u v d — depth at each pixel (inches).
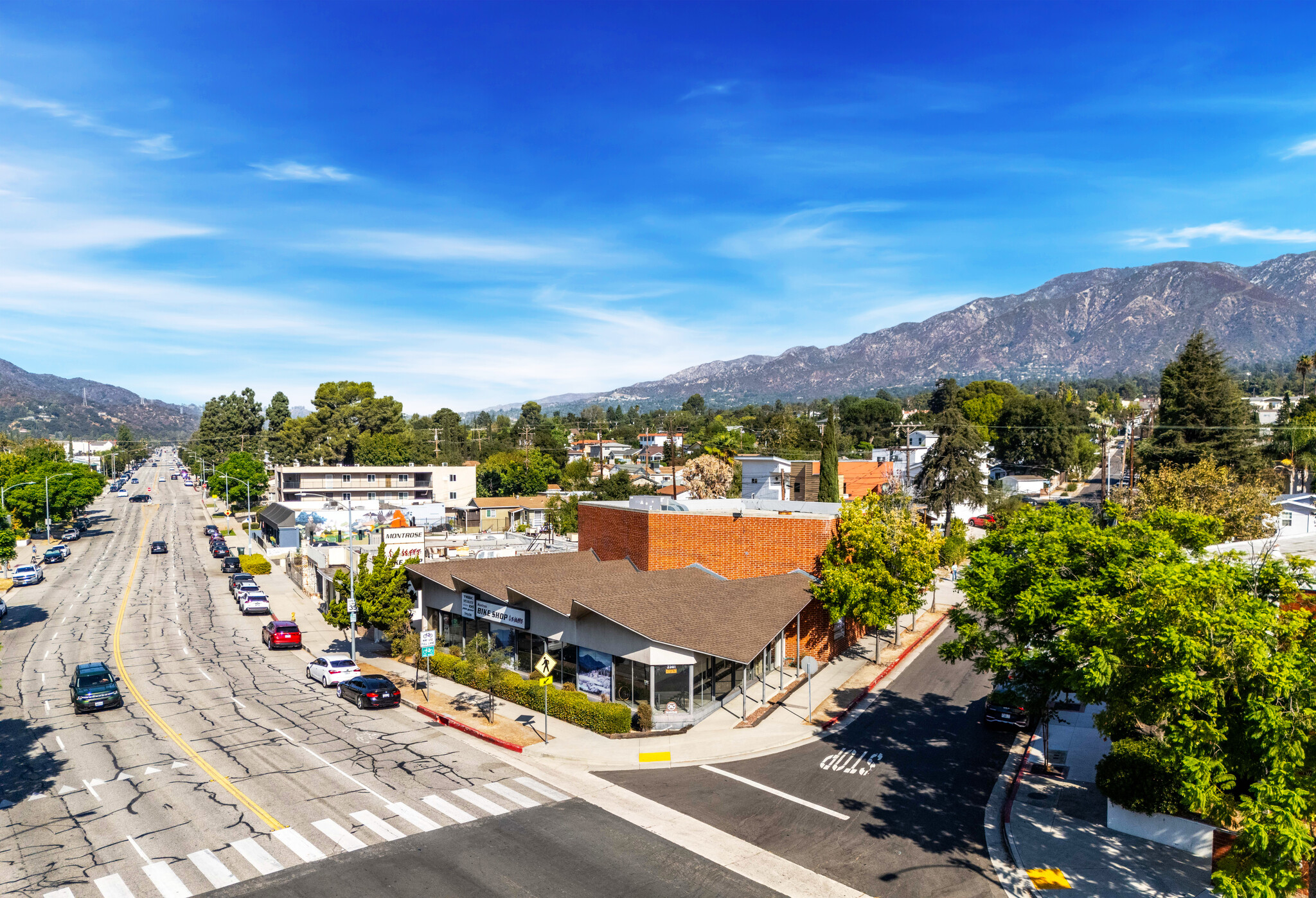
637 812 902.4
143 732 1168.2
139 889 708.7
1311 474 3572.8
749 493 3875.5
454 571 1600.6
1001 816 905.5
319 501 4190.5
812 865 779.4
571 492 4955.7
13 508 3597.4
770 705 1333.7
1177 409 2970.0
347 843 807.7
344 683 1384.1
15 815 869.8
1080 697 816.9
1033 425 5374.0
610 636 1284.4
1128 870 770.2
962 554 2785.4
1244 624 620.1
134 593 2519.7
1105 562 893.8
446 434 7795.3
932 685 1476.4
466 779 997.2
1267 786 589.9
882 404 7288.4
